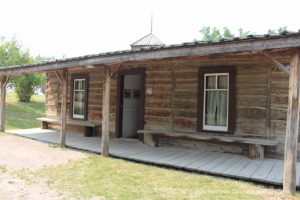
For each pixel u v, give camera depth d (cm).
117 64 670
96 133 1002
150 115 859
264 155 668
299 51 431
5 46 1897
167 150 751
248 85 692
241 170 545
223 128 728
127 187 452
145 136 828
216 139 685
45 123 1204
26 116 1658
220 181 491
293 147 435
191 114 780
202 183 479
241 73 702
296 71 432
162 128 833
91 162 614
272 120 660
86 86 1042
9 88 2272
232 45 468
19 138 946
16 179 488
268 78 666
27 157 656
